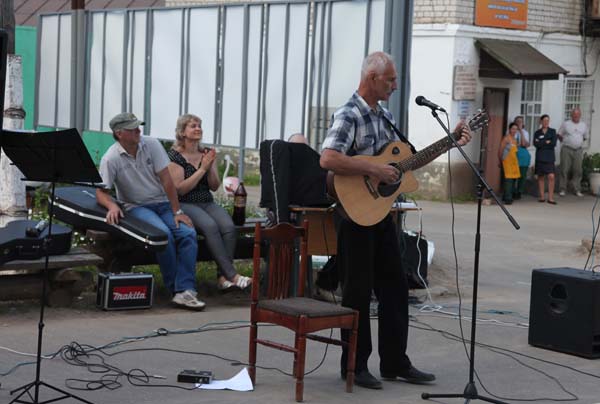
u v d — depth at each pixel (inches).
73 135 230.2
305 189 360.5
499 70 832.3
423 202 813.2
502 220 707.4
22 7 1039.6
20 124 429.7
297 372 249.9
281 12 518.6
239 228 380.5
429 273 460.4
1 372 260.4
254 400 250.2
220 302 371.2
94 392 248.7
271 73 527.8
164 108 631.2
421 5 823.1
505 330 353.1
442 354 313.7
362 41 458.0
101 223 350.9
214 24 579.8
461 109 823.7
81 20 708.0
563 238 619.2
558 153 940.0
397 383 275.6
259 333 324.5
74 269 342.3
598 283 313.7
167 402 244.2
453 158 824.9
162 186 361.4
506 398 266.8
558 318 321.4
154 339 308.2
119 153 354.3
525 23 876.6
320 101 488.1
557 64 886.4
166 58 627.5
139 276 345.4
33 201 515.5
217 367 280.8
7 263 319.0
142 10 645.3
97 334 309.0
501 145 836.6
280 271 269.7
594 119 985.5
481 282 453.7
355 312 257.4
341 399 255.4
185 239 353.4
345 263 265.7
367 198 262.1
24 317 323.3
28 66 893.2
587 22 945.5
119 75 676.1
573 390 278.8
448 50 813.9
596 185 933.2
